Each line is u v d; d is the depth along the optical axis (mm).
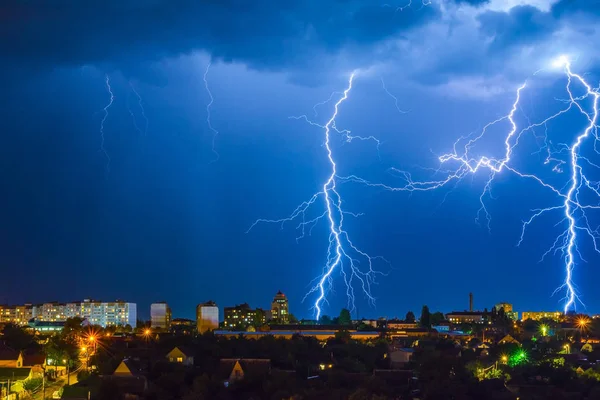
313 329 195500
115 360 116438
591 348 161000
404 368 125375
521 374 118062
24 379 108500
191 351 125875
